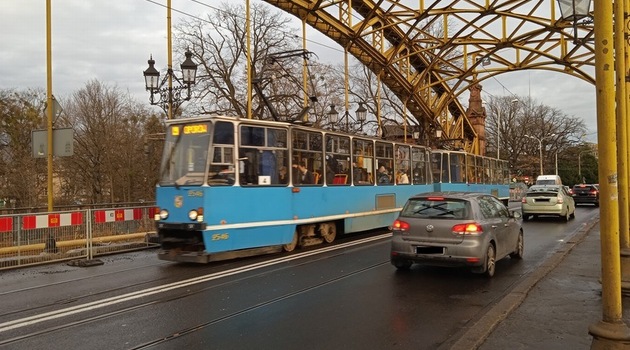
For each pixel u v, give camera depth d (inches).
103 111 1620.3
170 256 433.4
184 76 669.3
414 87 1384.1
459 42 1278.3
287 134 507.5
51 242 480.7
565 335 219.8
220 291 329.7
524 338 215.9
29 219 467.5
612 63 166.9
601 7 166.1
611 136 166.2
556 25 1106.7
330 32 1122.0
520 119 3297.2
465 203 370.3
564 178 3779.5
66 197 1588.3
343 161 599.5
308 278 370.9
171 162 449.7
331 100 1624.0
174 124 456.8
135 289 340.2
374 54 1220.5
